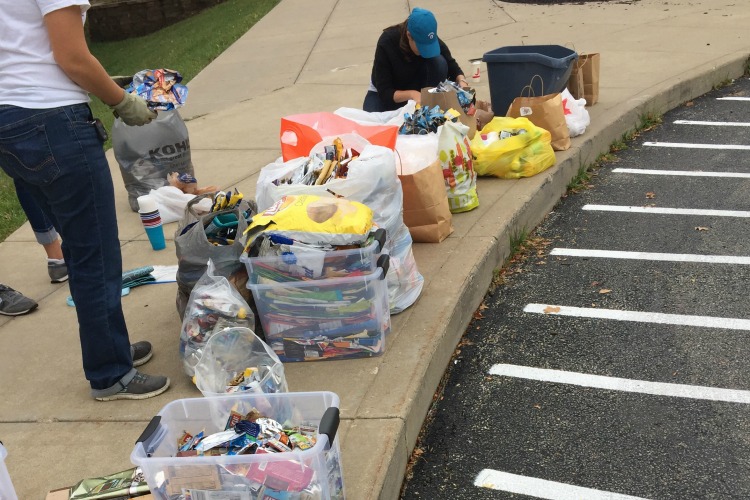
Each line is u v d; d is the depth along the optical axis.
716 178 5.80
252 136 7.39
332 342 3.40
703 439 3.09
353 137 4.09
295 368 3.42
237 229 3.53
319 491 2.26
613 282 4.43
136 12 21.98
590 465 3.02
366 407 3.08
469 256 4.34
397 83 5.98
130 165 5.50
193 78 10.94
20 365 3.64
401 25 5.88
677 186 5.74
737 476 2.88
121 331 3.23
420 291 3.94
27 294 4.44
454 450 3.18
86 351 3.18
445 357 3.70
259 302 3.38
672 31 10.01
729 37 9.40
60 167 2.80
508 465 3.07
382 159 3.75
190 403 2.61
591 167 6.31
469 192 4.97
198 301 3.29
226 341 3.11
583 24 10.99
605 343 3.83
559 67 6.24
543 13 12.11
